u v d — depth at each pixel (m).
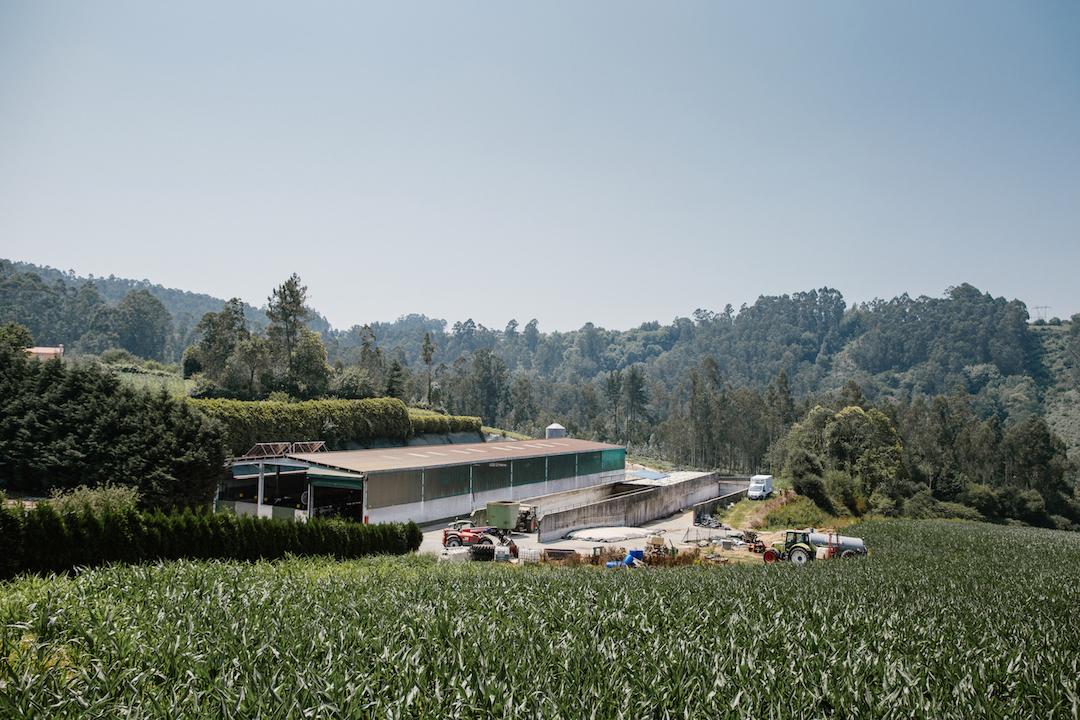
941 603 18.16
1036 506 72.44
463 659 10.34
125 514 18.81
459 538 31.73
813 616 15.40
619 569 22.92
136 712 8.12
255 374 66.81
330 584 16.09
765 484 61.22
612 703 9.05
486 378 122.69
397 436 62.28
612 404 147.25
